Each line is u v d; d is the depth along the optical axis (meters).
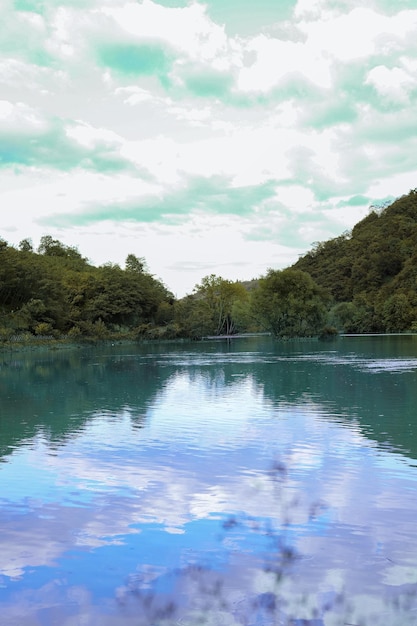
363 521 8.02
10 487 9.79
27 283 74.06
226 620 5.46
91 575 6.49
